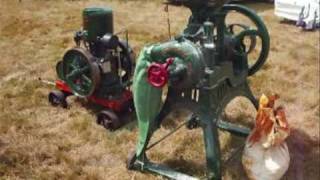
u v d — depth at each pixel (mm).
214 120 3416
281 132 3371
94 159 3893
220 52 3590
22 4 9414
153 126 3602
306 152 4113
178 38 3393
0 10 8836
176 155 3949
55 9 9141
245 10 3832
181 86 3229
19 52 6402
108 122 4328
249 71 4105
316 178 3750
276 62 6293
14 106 4711
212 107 3404
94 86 4312
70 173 3646
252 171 3439
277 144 3400
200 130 4336
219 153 3377
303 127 4598
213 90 3412
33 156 3846
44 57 6258
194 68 3145
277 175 3408
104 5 9672
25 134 4195
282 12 8750
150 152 3957
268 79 5648
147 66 3352
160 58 3271
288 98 5184
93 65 4270
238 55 3893
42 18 8344
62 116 4578
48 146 4012
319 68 6195
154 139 4180
